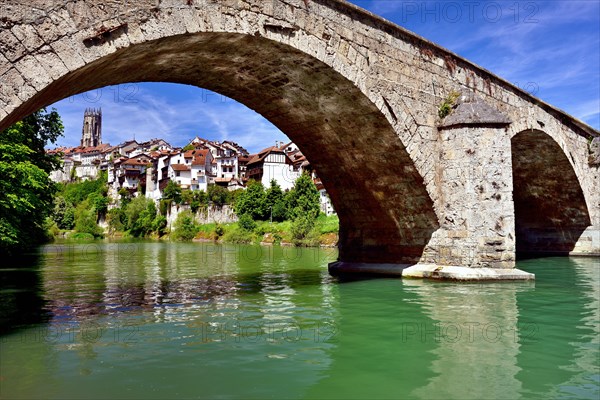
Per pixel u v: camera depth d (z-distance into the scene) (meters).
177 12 8.27
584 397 5.00
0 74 6.47
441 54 13.98
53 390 5.19
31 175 19.31
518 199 25.20
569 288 12.11
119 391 5.17
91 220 90.19
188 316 9.05
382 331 7.78
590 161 23.33
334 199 16.28
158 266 20.84
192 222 72.25
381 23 12.11
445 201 13.58
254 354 6.54
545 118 19.17
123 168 105.56
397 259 14.85
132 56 8.48
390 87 12.26
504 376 5.64
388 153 13.16
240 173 92.69
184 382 5.45
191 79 11.52
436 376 5.66
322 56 10.55
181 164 87.75
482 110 13.49
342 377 5.62
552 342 7.07
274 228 52.25
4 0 6.57
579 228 24.16
